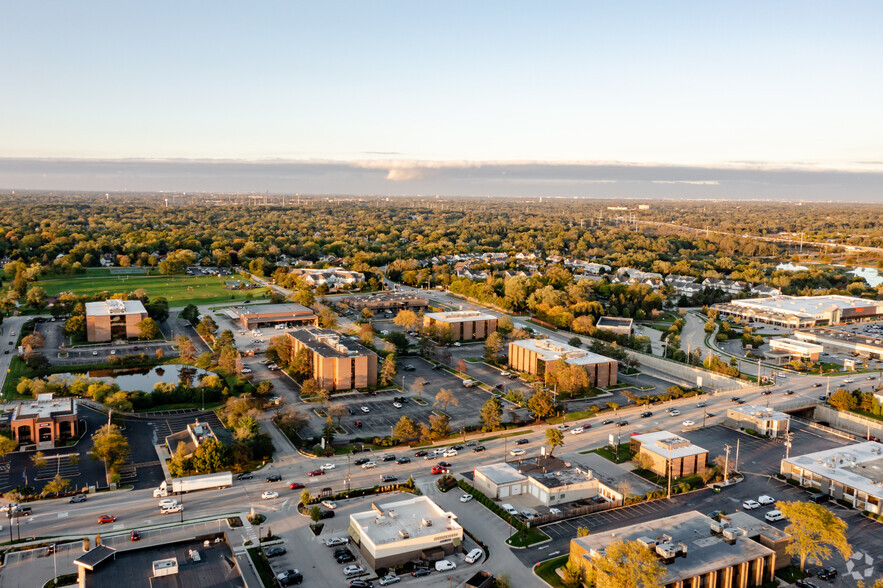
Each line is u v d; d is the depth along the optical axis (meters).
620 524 162.88
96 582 123.19
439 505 172.38
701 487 184.25
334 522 161.62
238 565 132.88
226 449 192.88
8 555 143.25
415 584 136.25
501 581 132.38
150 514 163.00
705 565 133.38
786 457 194.00
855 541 155.75
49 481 181.00
